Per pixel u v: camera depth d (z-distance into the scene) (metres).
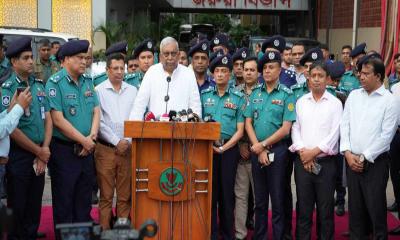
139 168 3.96
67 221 4.53
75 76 4.50
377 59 4.44
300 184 4.63
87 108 4.54
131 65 6.07
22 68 4.27
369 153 4.36
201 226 4.04
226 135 4.79
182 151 3.95
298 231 4.72
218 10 24.00
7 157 4.09
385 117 4.39
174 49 4.44
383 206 4.50
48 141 4.40
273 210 4.73
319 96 4.59
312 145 4.56
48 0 13.27
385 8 12.77
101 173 4.77
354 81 6.37
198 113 4.57
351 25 16.84
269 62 4.66
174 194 3.94
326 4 19.72
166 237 4.01
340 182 5.85
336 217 5.90
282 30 25.44
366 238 4.96
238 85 5.41
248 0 21.83
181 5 22.14
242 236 4.99
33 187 4.57
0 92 4.26
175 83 4.50
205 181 4.00
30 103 4.25
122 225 2.42
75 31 13.55
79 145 4.46
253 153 4.71
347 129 4.55
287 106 4.64
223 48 6.48
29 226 4.68
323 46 7.29
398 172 5.63
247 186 4.97
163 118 4.02
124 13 18.48
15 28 8.65
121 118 4.80
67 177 4.48
